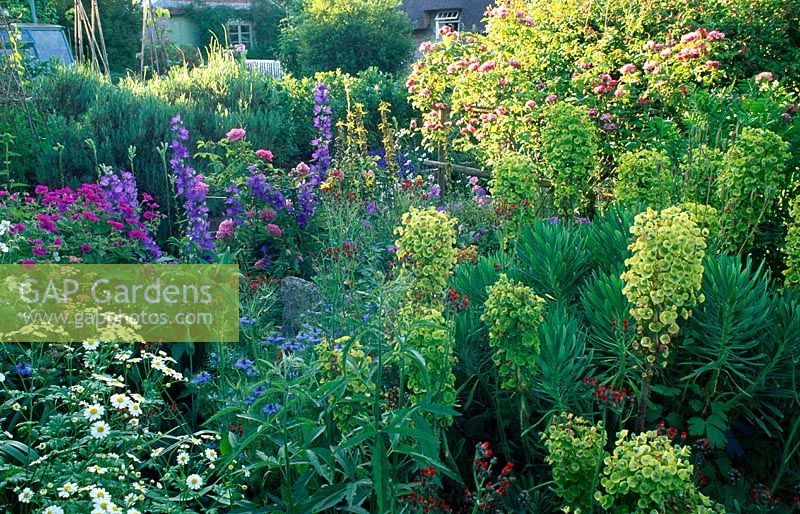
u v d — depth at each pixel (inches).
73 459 89.6
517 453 115.5
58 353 118.4
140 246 188.5
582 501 90.2
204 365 151.6
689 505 78.5
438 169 294.7
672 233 97.3
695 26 274.4
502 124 258.5
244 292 153.9
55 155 287.7
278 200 225.8
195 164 313.4
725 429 107.3
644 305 102.2
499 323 104.0
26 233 165.3
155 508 87.8
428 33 1011.9
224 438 94.4
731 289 108.4
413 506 86.1
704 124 183.8
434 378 102.3
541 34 296.4
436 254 120.0
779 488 111.5
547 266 130.6
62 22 850.1
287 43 796.6
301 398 97.0
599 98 258.8
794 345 110.5
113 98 320.8
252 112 366.9
